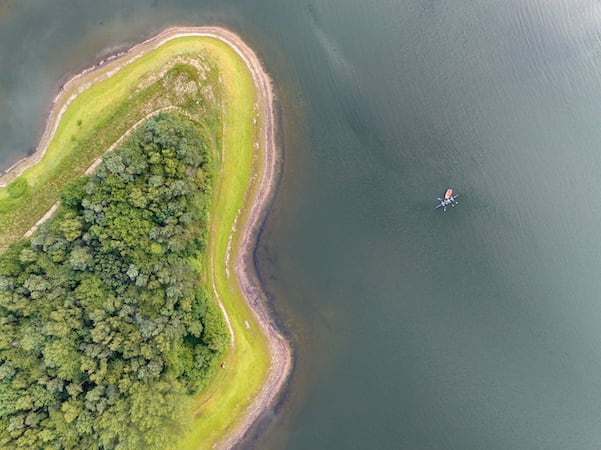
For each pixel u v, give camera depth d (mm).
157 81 73062
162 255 65500
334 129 77688
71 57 76750
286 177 77062
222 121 75000
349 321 76375
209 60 75562
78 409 59562
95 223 63312
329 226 77000
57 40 77375
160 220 65375
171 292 64438
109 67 75688
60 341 59469
